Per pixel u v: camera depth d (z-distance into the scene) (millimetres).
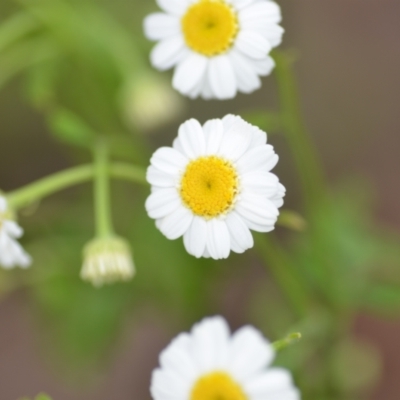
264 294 324
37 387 376
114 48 284
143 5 308
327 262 257
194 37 216
